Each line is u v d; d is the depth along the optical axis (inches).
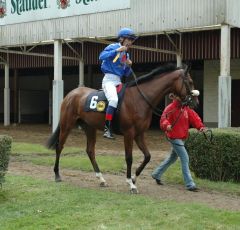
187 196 290.8
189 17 552.1
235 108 814.5
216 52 693.3
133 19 607.2
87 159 441.7
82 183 333.1
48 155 486.0
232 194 299.3
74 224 219.9
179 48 713.6
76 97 331.6
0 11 770.2
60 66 703.1
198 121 311.3
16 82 1051.3
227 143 329.1
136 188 296.8
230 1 526.6
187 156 311.0
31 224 221.9
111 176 366.9
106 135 301.6
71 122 333.7
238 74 807.1
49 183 320.8
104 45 821.9
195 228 213.3
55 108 701.9
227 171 334.3
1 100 1204.5
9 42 764.6
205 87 842.2
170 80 292.5
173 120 307.7
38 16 718.5
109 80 301.0
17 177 339.6
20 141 654.5
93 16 650.8
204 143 337.1
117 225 217.6
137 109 291.4
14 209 248.5
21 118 1162.0
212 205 265.6
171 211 240.8
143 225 217.8
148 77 296.8
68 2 677.3
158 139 705.0
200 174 345.1
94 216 232.2
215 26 574.6
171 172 366.6
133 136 294.8
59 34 692.7
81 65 850.1
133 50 790.5
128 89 296.7
